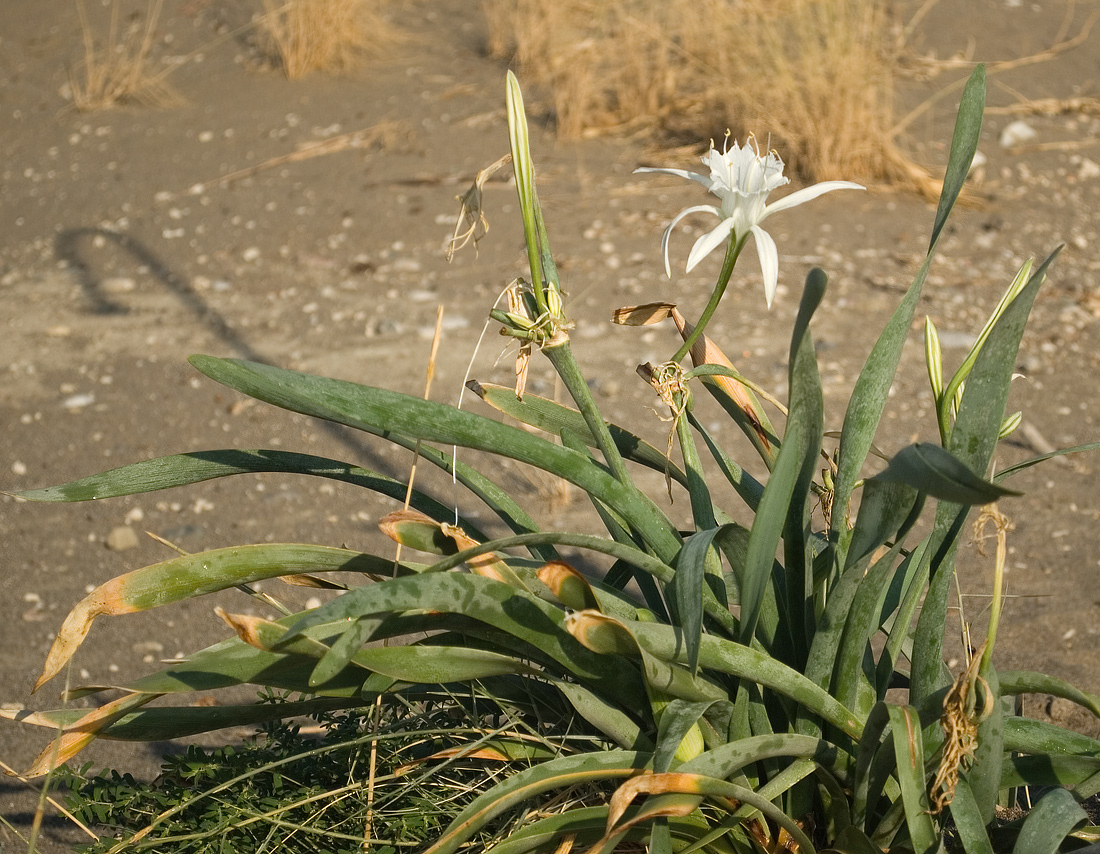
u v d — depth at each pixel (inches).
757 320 204.1
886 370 63.6
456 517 73.5
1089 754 62.9
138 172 283.4
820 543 76.6
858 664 62.6
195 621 135.2
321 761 78.7
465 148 282.2
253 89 328.2
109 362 203.6
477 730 70.3
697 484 69.7
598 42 310.5
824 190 56.4
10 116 322.0
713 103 278.5
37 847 99.6
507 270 227.5
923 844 55.1
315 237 246.1
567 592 58.9
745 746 58.6
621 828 55.2
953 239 230.5
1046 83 299.4
